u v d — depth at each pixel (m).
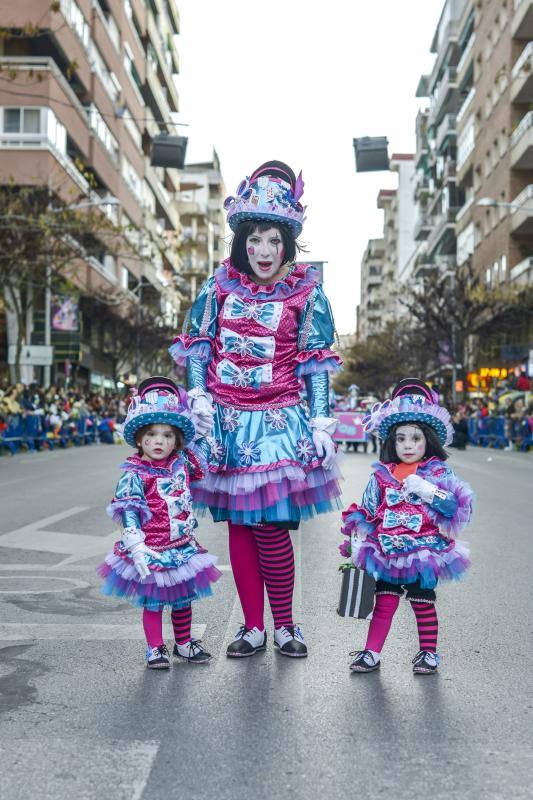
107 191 49.06
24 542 8.91
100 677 4.38
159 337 56.12
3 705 3.95
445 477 4.52
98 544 8.79
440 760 3.36
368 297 137.25
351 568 4.50
